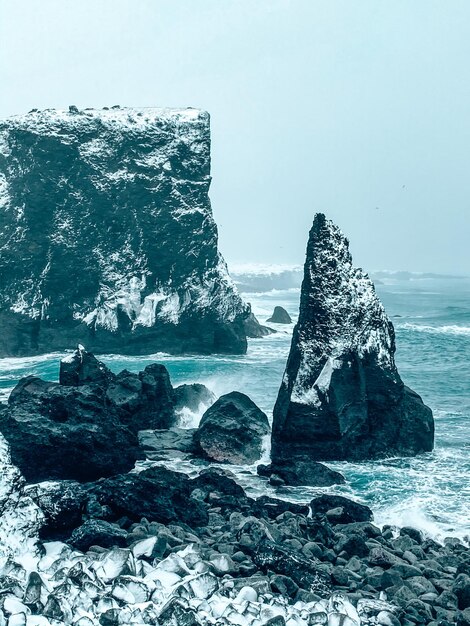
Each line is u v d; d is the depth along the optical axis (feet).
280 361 233.76
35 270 250.16
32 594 50.01
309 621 52.85
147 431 121.90
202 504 84.43
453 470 106.63
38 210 248.52
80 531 67.82
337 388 111.24
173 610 48.96
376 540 77.82
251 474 105.19
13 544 60.49
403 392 115.75
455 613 61.26
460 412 144.25
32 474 94.27
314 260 114.62
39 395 105.81
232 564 64.49
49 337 250.78
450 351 242.37
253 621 50.29
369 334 113.70
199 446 112.88
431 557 74.64
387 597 62.75
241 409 116.16
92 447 96.99
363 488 98.58
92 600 50.60
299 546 73.05
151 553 63.21
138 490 77.30
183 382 185.26
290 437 111.86
